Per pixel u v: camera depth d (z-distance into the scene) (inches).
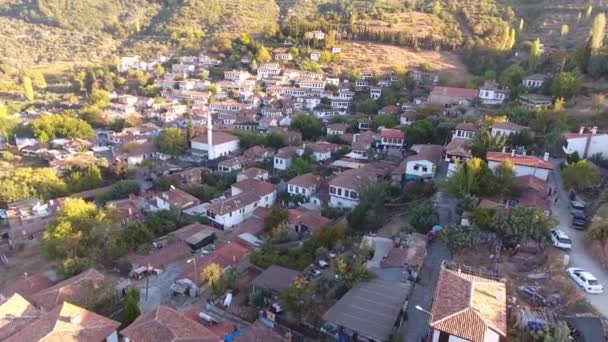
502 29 7027.6
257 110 5738.2
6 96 7116.1
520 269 1487.5
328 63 6968.5
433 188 2495.1
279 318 1537.9
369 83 6230.3
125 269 2239.2
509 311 1206.9
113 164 4057.6
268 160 3961.6
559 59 4827.8
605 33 5398.6
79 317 1469.0
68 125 5182.1
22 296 1873.8
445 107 4448.8
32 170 3715.6
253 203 2925.7
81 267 2118.6
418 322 1378.0
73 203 2551.7
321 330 1451.8
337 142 4163.4
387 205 2458.2
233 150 4539.9
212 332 1453.0
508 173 2074.3
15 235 2859.3
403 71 6215.6
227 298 1771.7
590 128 2881.4
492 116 3403.1
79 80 7273.6
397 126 4065.0
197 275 1978.3
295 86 6368.1
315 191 3073.3
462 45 7032.5
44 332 1406.3
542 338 1090.1
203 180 3695.9
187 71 7322.8
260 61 7140.8
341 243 2043.6
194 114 5753.0
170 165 4222.4
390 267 1675.7
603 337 1103.0
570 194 2134.6
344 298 1453.0
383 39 7377.0
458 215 2010.3
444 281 1222.3
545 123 3021.7
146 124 5595.5
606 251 1513.3
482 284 1188.5
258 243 2363.4
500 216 1667.1
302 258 2018.9
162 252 2311.8
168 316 1475.1
